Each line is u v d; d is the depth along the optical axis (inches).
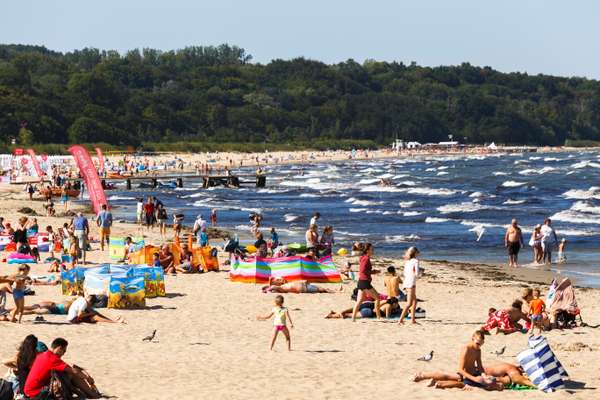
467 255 3034.0
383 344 1453.0
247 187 7372.1
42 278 2018.9
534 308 1571.1
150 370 1244.5
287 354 1366.9
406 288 1636.3
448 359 1332.4
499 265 2741.1
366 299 1716.3
